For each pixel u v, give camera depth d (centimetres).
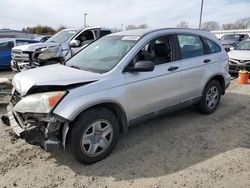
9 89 648
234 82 904
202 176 336
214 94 563
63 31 1054
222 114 562
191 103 509
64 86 337
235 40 1925
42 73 382
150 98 421
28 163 367
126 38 441
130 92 389
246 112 577
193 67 489
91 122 349
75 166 360
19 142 427
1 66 1284
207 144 423
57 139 332
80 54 474
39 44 934
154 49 434
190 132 469
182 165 362
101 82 359
